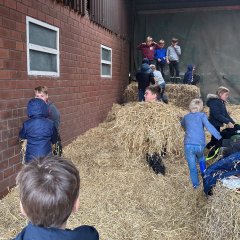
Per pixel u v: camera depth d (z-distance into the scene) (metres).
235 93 13.59
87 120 8.05
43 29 5.48
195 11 13.48
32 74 5.03
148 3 13.67
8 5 4.28
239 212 2.84
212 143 5.66
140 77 9.00
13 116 4.47
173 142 5.46
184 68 13.84
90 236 1.33
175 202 4.23
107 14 9.70
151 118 5.50
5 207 3.89
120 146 5.58
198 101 4.77
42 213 1.23
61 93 6.29
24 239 1.23
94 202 4.14
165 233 3.48
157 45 12.14
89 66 8.09
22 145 4.63
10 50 4.36
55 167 1.31
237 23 13.30
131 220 3.74
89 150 6.33
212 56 13.60
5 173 4.30
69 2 6.54
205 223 3.25
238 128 5.44
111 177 4.98
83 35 7.55
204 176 3.65
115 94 11.11
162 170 5.16
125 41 12.61
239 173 3.37
